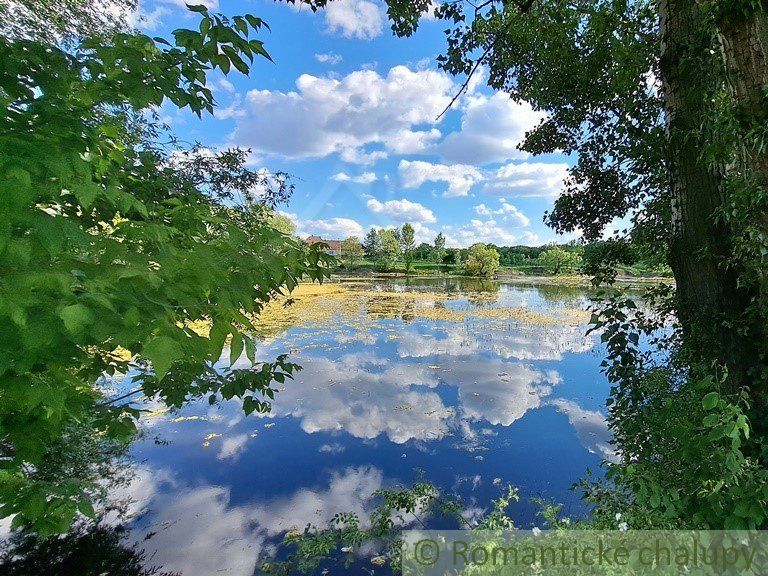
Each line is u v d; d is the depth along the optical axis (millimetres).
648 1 2820
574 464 4047
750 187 1680
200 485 3812
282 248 1254
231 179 3500
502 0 3043
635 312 2867
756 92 1653
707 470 1604
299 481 3873
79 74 1377
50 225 638
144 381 1992
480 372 7426
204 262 898
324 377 7133
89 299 702
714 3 1745
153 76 1229
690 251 2324
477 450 4387
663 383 2352
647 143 2867
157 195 1914
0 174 631
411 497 3068
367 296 21047
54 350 778
